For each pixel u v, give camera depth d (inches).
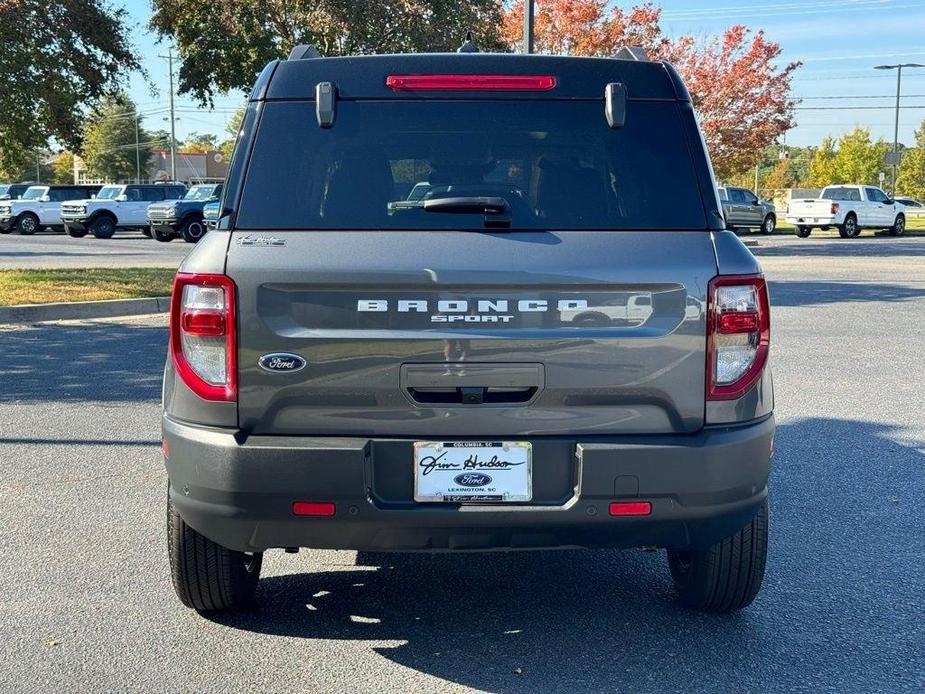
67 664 152.9
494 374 139.8
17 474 253.0
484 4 1035.9
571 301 140.2
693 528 144.6
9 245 1223.5
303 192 146.1
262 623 168.6
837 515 227.3
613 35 1370.6
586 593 183.0
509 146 150.9
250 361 139.5
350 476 137.9
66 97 626.5
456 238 141.1
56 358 411.8
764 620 171.0
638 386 141.2
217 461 139.2
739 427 144.3
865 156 3324.3
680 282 141.3
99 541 206.8
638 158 150.1
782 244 1348.4
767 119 1561.3
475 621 170.2
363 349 138.9
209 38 1016.9
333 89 150.3
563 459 141.2
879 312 570.6
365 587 185.5
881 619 171.6
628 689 145.9
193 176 4749.0
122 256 994.1
